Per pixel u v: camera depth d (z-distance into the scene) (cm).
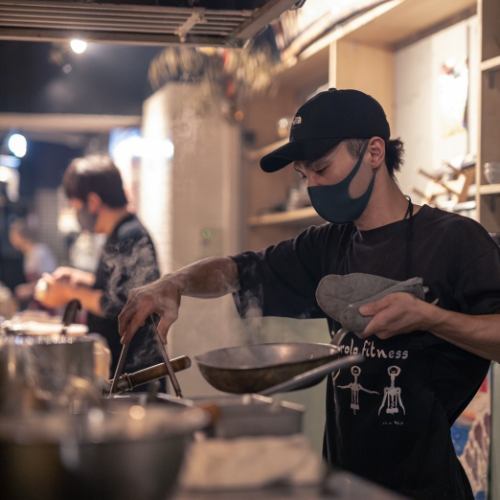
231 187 582
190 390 482
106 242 380
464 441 325
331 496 98
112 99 671
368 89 404
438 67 373
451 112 363
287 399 418
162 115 628
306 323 421
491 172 301
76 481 87
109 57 669
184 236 612
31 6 212
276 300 225
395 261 197
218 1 217
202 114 566
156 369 171
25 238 818
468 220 195
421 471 189
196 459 101
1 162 1011
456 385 192
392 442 192
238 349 164
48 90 656
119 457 88
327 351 157
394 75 409
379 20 371
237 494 99
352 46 403
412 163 396
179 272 206
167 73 616
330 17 400
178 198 612
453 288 192
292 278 224
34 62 652
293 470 102
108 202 393
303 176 205
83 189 395
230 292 221
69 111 662
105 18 224
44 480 88
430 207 203
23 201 1077
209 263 216
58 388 115
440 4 351
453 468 188
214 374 147
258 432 117
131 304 187
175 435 92
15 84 650
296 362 143
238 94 546
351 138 194
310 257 222
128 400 138
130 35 241
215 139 613
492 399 311
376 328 167
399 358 192
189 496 98
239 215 583
